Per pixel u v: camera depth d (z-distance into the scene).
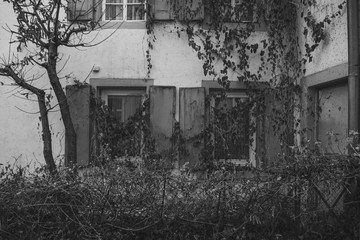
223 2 8.41
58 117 8.29
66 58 8.41
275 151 8.23
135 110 8.58
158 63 8.45
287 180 5.18
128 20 8.61
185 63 8.46
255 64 8.39
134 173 5.27
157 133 8.30
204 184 5.24
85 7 8.41
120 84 8.40
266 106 8.33
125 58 8.45
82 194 5.13
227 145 8.32
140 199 5.16
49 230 5.12
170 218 5.18
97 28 8.41
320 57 7.56
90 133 8.31
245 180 5.23
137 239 5.19
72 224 5.12
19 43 7.91
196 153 8.25
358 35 6.38
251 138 8.38
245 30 8.39
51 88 8.31
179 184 5.22
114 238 5.14
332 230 5.21
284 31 8.38
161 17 8.43
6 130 8.31
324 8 7.44
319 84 7.60
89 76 8.42
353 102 6.36
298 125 8.20
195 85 8.44
